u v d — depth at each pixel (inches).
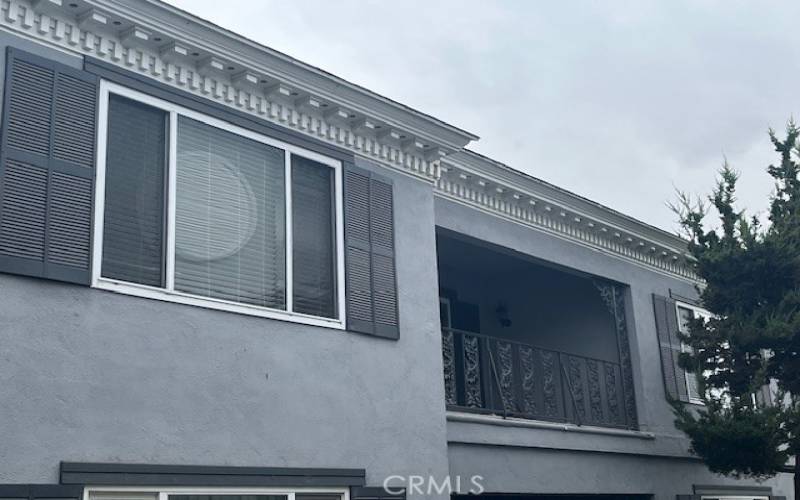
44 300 288.8
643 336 569.6
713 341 511.2
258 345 342.0
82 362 292.4
